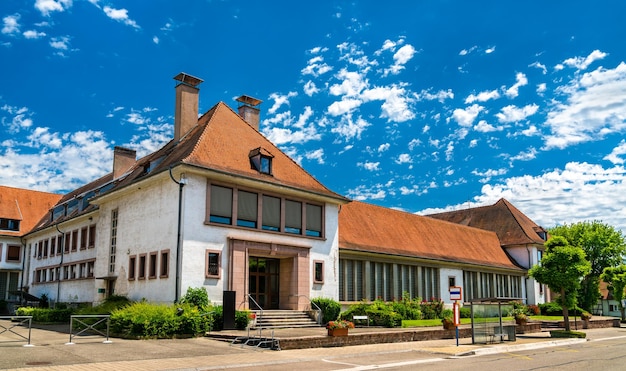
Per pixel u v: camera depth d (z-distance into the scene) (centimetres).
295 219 2700
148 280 2427
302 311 2564
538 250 5066
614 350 2125
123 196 2800
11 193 4859
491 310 2331
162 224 2389
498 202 5606
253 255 2538
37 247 4288
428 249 3903
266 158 2625
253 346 1800
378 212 3897
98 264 2952
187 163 2248
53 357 1454
